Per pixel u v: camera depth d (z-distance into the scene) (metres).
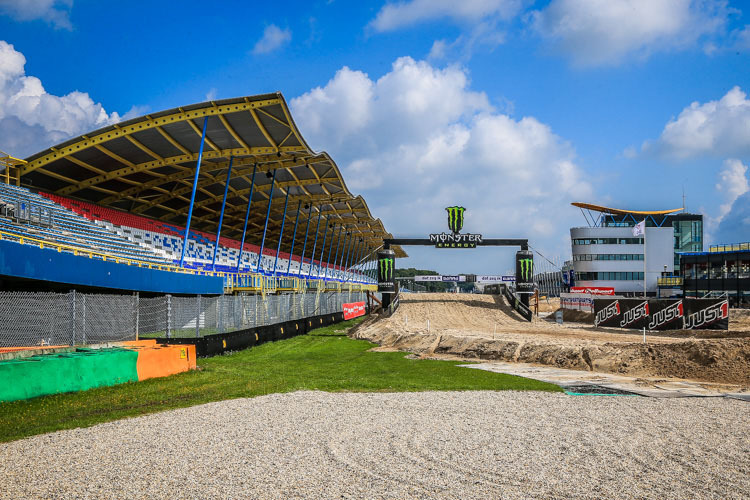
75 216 32.78
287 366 21.17
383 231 80.56
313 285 53.03
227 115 27.59
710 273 66.88
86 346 17.52
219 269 44.94
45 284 21.59
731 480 7.67
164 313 24.27
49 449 8.84
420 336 30.92
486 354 25.27
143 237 39.28
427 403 13.33
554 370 20.52
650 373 19.00
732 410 12.74
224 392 14.43
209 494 6.94
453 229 52.19
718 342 19.75
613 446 9.39
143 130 27.72
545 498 6.94
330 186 46.41
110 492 6.96
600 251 83.50
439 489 7.21
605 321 40.72
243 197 46.38
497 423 11.12
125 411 11.84
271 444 9.30
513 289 59.50
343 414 11.88
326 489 7.16
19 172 29.77
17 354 14.01
